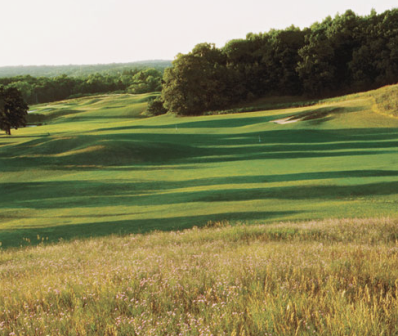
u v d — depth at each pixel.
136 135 74.69
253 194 28.75
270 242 14.40
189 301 6.90
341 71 140.75
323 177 33.41
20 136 88.56
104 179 43.44
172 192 33.59
